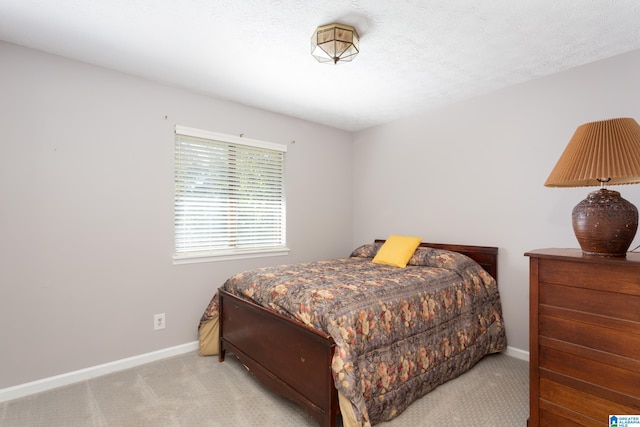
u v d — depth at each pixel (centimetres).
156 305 269
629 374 131
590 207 146
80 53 226
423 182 347
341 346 160
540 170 263
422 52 222
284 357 192
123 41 210
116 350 249
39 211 220
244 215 328
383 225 389
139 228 262
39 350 219
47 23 190
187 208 290
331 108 336
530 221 268
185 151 289
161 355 269
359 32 198
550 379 154
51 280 224
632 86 222
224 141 311
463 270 266
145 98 265
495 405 197
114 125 250
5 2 170
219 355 264
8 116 210
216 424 181
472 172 306
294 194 366
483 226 298
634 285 131
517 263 275
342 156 414
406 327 199
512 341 276
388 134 384
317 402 167
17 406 199
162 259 273
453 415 187
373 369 175
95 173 242
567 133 250
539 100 264
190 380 231
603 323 138
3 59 209
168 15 182
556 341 152
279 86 281
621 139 137
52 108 225
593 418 140
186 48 219
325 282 217
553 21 187
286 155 359
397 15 181
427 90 290
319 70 251
